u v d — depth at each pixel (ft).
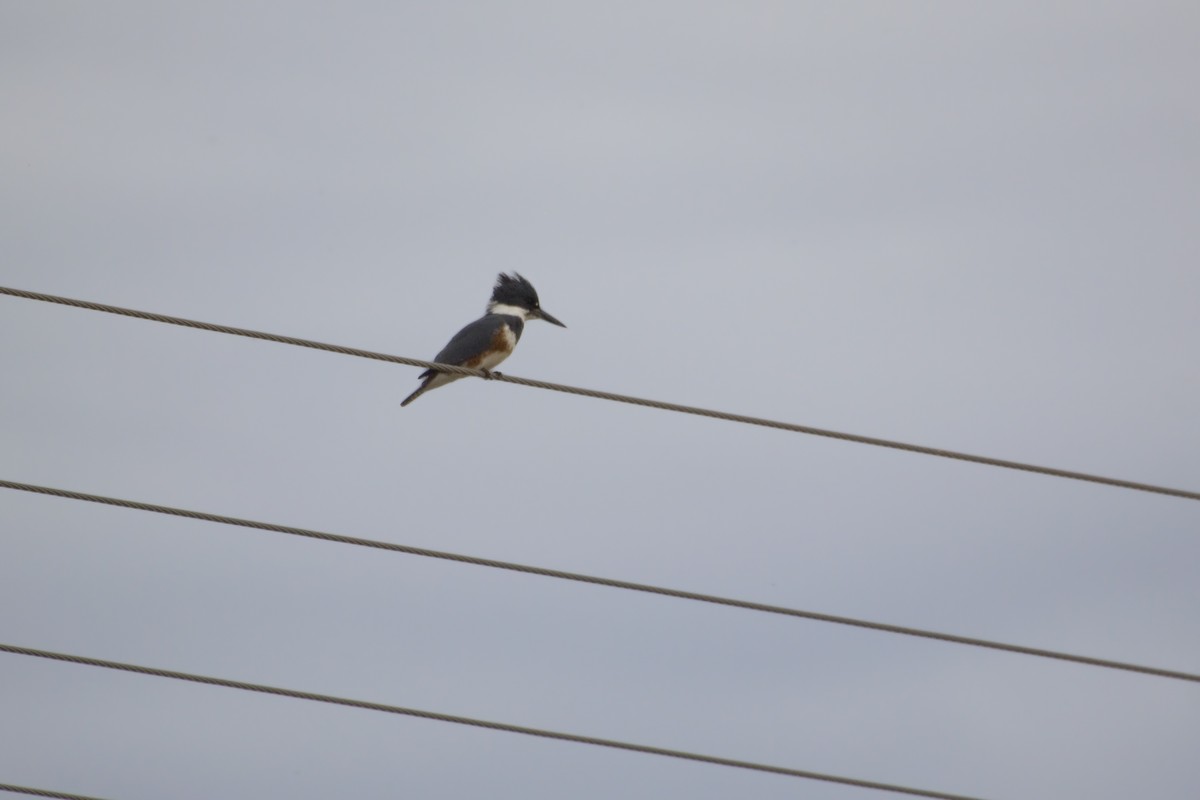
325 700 38.99
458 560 41.04
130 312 42.42
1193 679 42.50
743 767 39.75
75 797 39.09
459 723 39.29
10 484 39.88
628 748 39.70
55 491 40.04
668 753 39.65
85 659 38.83
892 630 41.39
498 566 40.91
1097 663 42.11
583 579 41.11
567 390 44.78
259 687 39.11
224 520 40.63
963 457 43.86
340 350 44.70
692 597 40.91
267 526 40.81
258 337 43.55
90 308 42.14
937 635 41.52
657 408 44.21
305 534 40.75
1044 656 41.91
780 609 41.27
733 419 44.06
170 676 39.04
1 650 38.52
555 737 39.45
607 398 44.65
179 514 40.57
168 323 42.83
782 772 39.86
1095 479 44.21
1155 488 44.21
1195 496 44.19
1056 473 43.98
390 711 39.37
